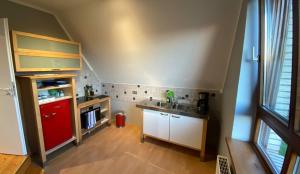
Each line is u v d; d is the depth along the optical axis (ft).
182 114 7.75
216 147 8.71
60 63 7.77
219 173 4.34
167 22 6.29
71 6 7.09
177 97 9.72
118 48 8.53
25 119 7.13
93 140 9.29
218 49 6.58
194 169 6.95
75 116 8.29
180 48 7.12
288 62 3.34
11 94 6.01
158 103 9.49
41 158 6.76
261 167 3.84
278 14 3.73
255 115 4.78
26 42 6.30
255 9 4.27
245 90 4.75
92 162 7.26
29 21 7.18
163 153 8.11
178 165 7.20
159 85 10.17
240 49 4.83
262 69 4.29
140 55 8.39
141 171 6.75
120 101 11.91
